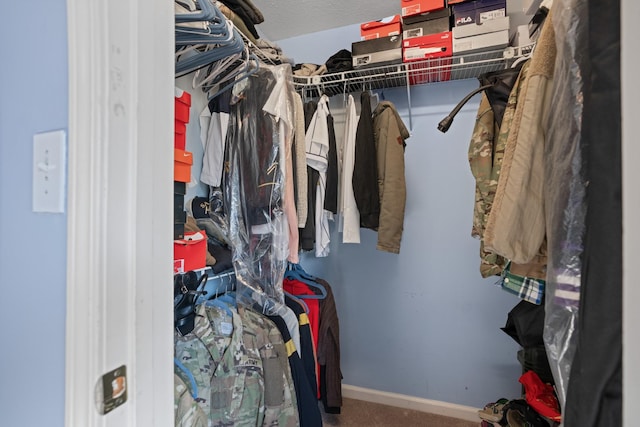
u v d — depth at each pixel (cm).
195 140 129
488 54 146
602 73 42
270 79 125
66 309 43
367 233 193
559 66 58
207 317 104
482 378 175
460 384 179
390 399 189
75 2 41
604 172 41
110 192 42
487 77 107
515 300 169
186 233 106
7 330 49
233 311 112
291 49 204
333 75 162
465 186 176
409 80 172
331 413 168
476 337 176
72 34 41
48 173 44
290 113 129
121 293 43
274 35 202
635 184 37
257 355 109
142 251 46
